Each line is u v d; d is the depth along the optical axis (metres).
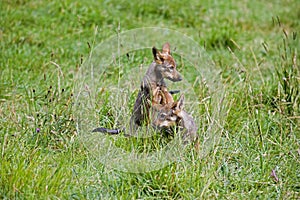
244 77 13.24
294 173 9.51
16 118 10.74
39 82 12.81
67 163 9.23
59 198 8.26
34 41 15.62
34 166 8.83
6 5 17.20
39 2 17.78
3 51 14.63
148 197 8.57
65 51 15.11
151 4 19.17
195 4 19.77
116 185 8.61
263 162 9.55
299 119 11.19
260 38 17.70
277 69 13.55
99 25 17.20
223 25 18.53
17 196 8.23
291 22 20.02
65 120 10.47
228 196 8.79
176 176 8.84
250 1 21.84
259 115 11.00
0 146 9.39
